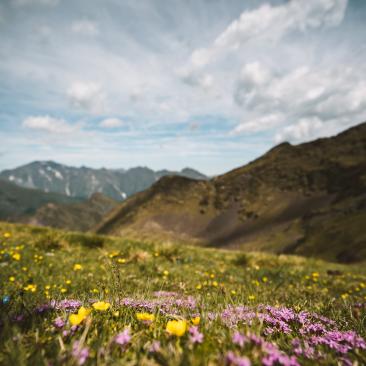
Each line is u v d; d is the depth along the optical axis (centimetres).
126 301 347
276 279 994
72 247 1247
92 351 183
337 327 312
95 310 283
